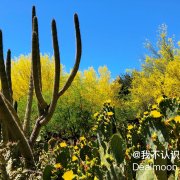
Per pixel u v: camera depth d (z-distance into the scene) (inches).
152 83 727.1
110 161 95.8
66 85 148.5
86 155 139.8
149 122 109.5
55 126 577.6
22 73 773.3
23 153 133.5
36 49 143.1
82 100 613.3
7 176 113.3
